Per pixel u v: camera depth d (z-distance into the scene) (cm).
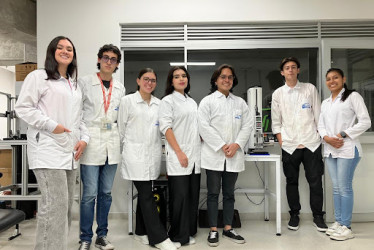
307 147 297
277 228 282
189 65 359
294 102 304
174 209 252
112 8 346
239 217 324
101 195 248
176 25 354
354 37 351
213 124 263
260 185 345
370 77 350
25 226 312
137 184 249
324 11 343
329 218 328
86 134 222
